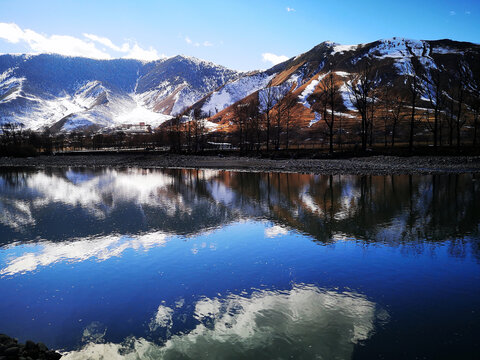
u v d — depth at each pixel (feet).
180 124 447.42
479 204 74.79
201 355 25.18
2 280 40.63
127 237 57.26
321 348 25.52
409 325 28.27
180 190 111.75
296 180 128.98
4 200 98.43
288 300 33.53
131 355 25.58
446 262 41.83
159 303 33.76
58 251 50.98
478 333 26.73
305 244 50.75
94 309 32.91
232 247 50.42
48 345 27.22
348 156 201.05
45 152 412.57
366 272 39.68
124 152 344.28
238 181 132.67
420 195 87.76
